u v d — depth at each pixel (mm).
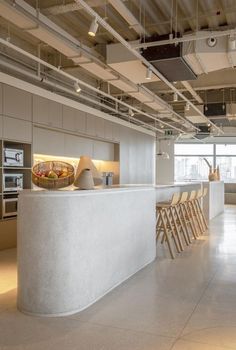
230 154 17266
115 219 3697
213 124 11133
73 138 8156
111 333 2604
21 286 3000
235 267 4539
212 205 10125
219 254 5332
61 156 7680
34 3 4762
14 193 6012
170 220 5598
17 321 2809
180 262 4809
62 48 4805
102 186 4098
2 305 3154
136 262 4285
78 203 3043
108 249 3537
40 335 2561
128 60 5156
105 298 3346
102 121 9148
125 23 5340
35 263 2922
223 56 4871
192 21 5180
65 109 7473
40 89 6629
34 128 6773
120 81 6270
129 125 10734
